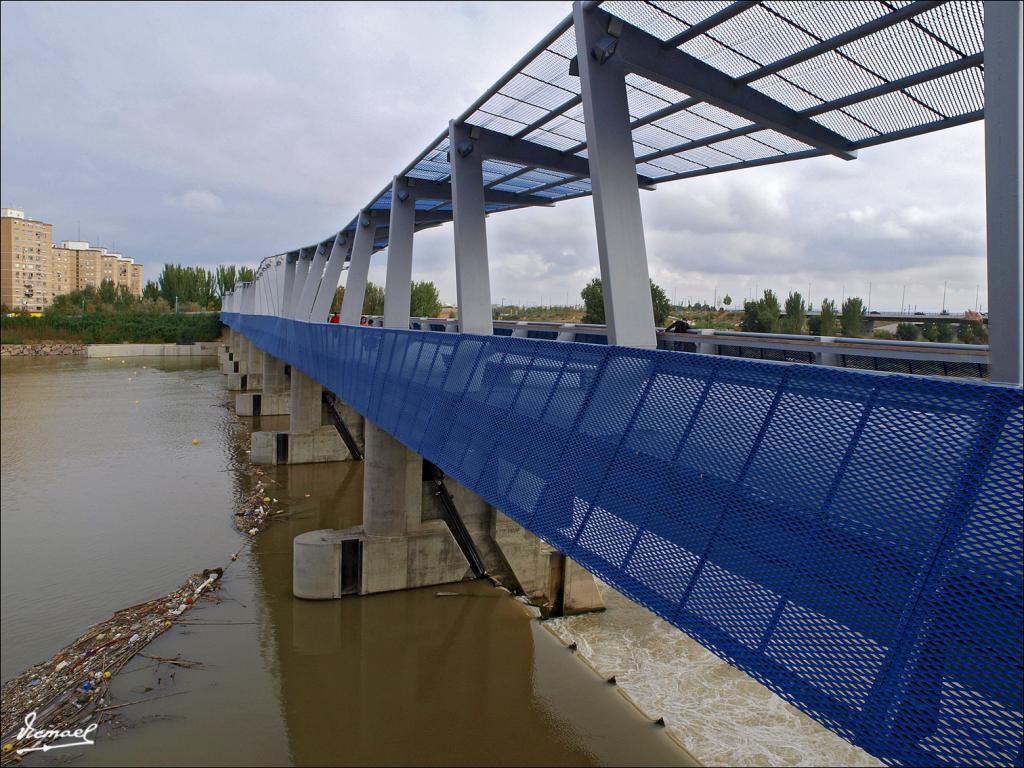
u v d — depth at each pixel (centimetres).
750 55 602
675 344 1213
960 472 256
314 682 1035
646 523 407
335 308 6094
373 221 1675
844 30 539
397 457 1346
